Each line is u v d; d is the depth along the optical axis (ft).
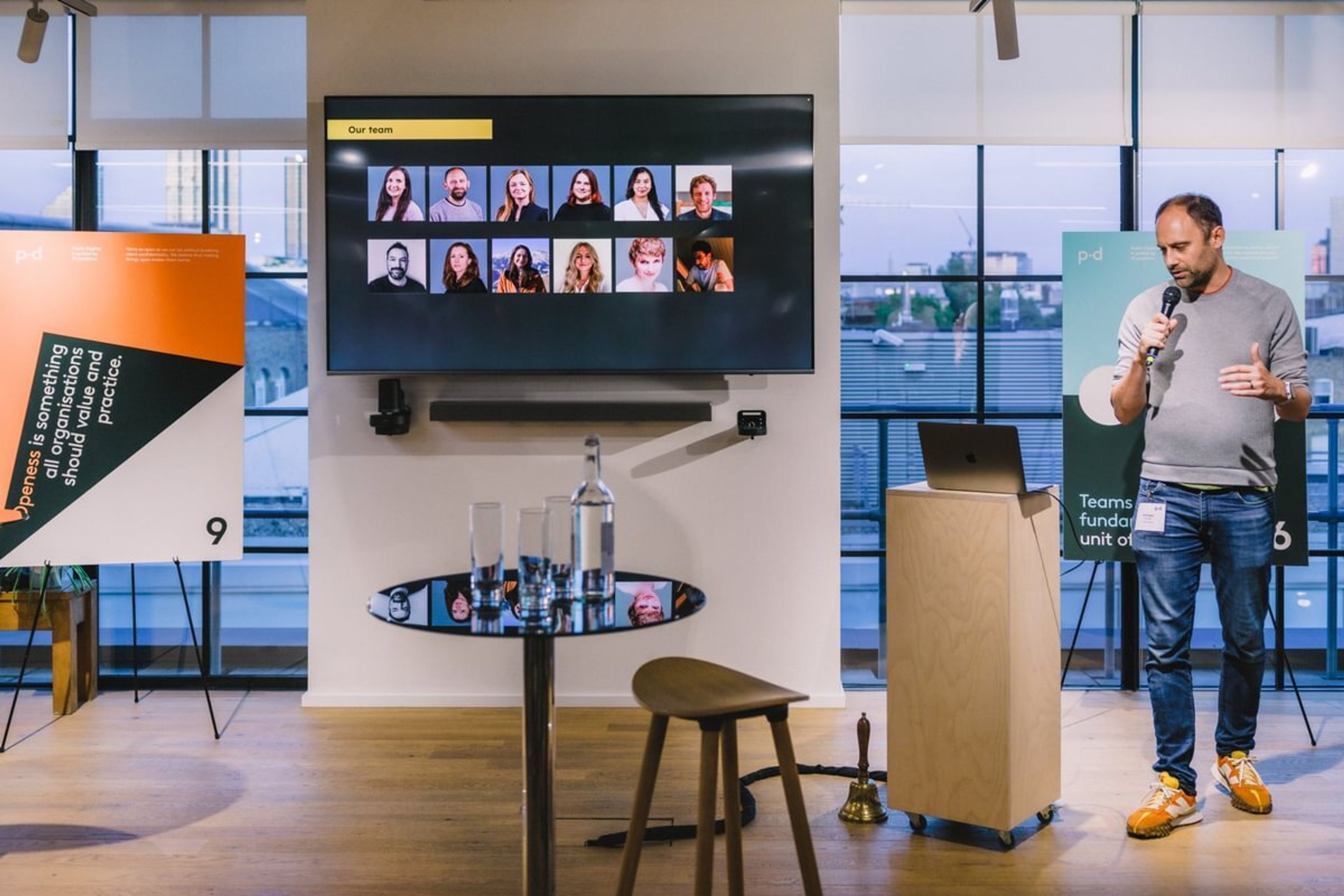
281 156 15.78
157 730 13.65
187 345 13.21
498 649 14.83
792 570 14.73
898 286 16.30
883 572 17.02
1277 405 11.11
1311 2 15.02
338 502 14.71
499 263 14.12
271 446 22.49
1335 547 16.08
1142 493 11.21
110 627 18.93
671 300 14.16
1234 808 11.03
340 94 14.51
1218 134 15.11
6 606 14.15
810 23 14.49
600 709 14.74
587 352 14.23
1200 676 16.16
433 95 14.33
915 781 10.28
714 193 14.10
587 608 7.47
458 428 14.67
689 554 14.74
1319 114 15.12
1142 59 15.03
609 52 14.53
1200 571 11.06
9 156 15.44
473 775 12.02
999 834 10.22
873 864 9.68
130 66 14.96
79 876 9.43
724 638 14.79
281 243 15.85
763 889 9.14
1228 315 10.99
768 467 14.67
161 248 13.16
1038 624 10.18
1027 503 9.92
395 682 14.83
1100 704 14.87
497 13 14.53
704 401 14.61
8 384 12.91
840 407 16.31
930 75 14.98
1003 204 15.98
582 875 9.43
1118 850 9.97
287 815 10.84
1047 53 14.99
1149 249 13.88
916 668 10.21
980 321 16.10
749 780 11.72
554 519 7.70
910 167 16.11
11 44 14.97
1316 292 15.70
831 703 14.69
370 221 14.10
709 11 14.53
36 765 12.32
